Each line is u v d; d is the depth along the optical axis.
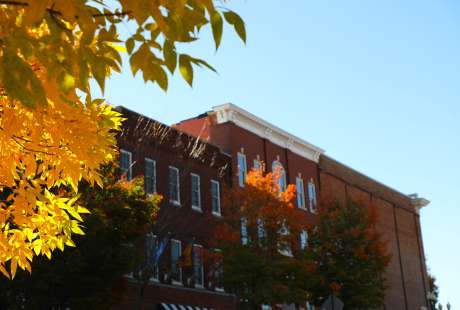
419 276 64.06
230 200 33.97
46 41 3.70
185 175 34.28
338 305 23.16
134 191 24.06
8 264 19.66
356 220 39.41
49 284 21.03
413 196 67.25
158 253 27.27
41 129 5.26
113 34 3.90
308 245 38.59
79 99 5.24
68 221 6.37
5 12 3.62
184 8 3.72
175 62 3.77
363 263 38.22
